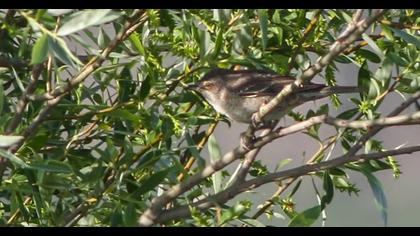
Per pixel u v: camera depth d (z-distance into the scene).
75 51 11.43
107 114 11.55
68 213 11.34
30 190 11.02
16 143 10.14
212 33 11.70
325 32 12.38
